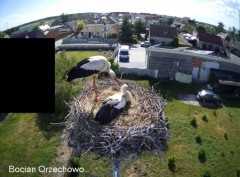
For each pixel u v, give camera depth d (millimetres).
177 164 17016
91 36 53906
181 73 28750
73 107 9836
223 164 17453
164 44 48156
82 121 8789
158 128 8648
